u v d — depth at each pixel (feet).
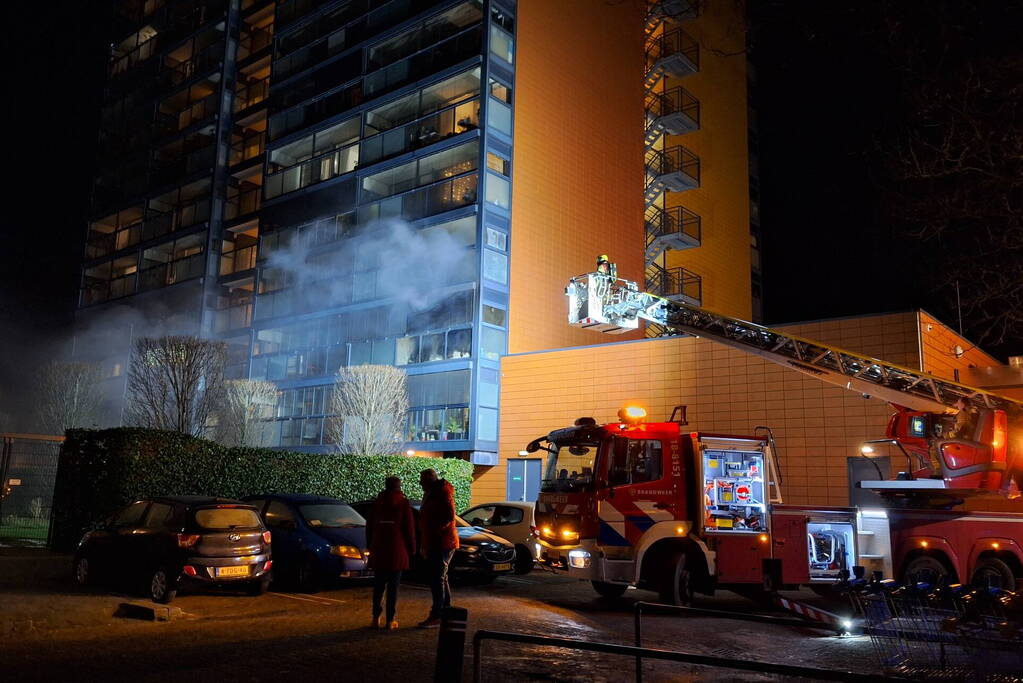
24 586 41.27
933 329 76.38
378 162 117.39
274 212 133.18
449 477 87.66
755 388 80.84
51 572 47.93
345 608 38.42
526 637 13.99
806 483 75.92
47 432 123.13
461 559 49.98
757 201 152.87
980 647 21.40
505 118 108.17
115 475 58.59
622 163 125.29
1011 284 55.67
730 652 30.12
